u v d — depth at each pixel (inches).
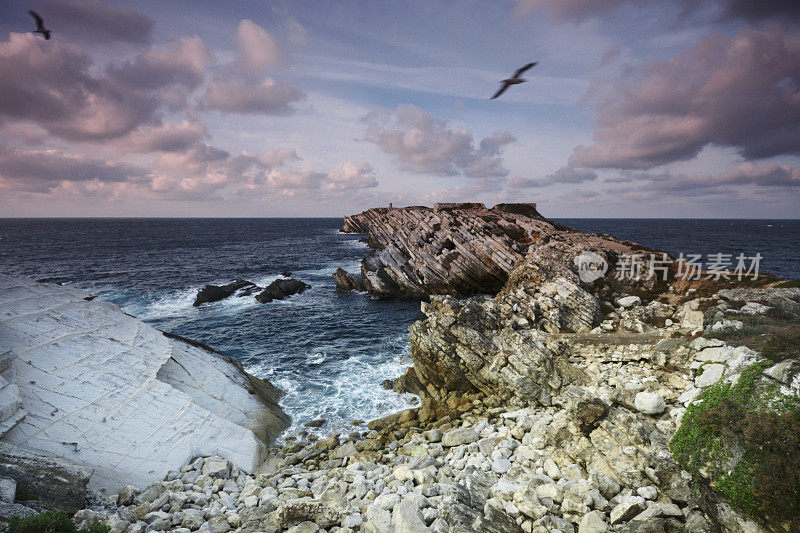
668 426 461.7
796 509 300.4
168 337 936.9
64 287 887.1
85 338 756.6
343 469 560.4
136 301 1857.8
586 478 436.5
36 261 2935.5
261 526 405.4
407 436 682.2
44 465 466.0
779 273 2025.1
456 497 405.1
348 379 1011.3
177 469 583.8
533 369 727.1
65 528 349.4
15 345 652.1
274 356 1184.8
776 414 337.7
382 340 1332.4
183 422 663.8
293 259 3358.8
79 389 641.6
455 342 883.4
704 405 394.0
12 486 409.1
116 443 584.4
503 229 2273.6
